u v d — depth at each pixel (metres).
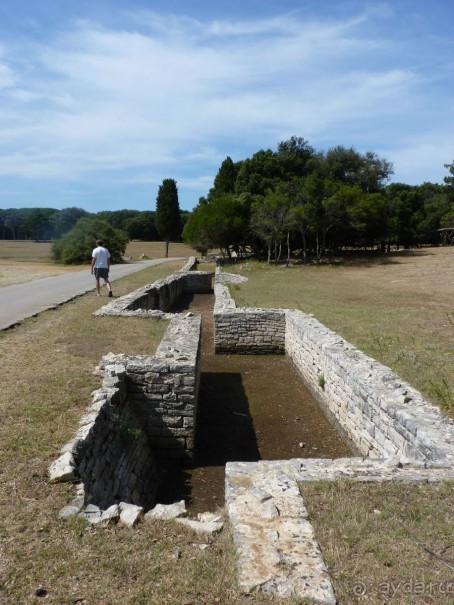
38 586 2.64
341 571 2.69
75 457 4.09
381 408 5.41
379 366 6.69
